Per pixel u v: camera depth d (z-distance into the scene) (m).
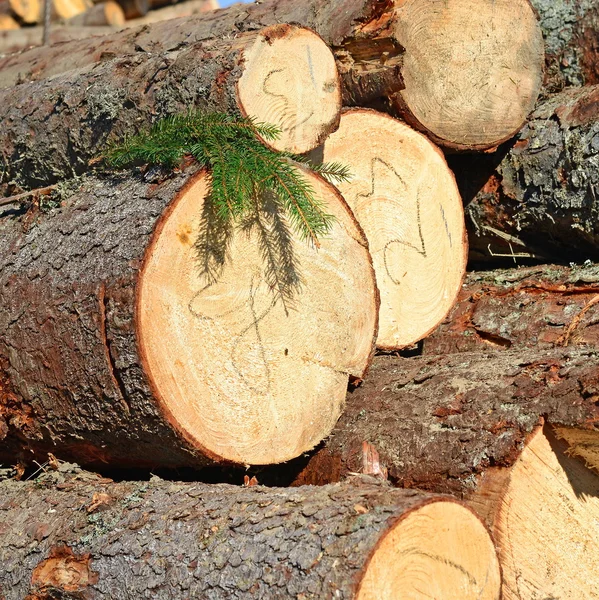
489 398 4.36
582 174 5.69
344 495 3.64
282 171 4.44
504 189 6.09
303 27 4.75
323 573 3.29
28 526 4.36
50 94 5.71
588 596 4.18
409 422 4.53
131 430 4.32
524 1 5.89
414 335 5.63
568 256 6.21
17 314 4.60
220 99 4.60
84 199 4.73
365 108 5.37
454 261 5.80
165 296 4.19
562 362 4.38
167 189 4.30
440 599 3.41
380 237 5.49
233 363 4.40
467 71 5.69
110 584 3.86
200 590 3.57
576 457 4.23
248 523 3.68
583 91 6.14
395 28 5.32
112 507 4.22
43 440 4.74
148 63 5.25
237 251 4.42
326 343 4.75
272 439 4.54
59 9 14.07
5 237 4.97
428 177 5.65
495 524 4.03
